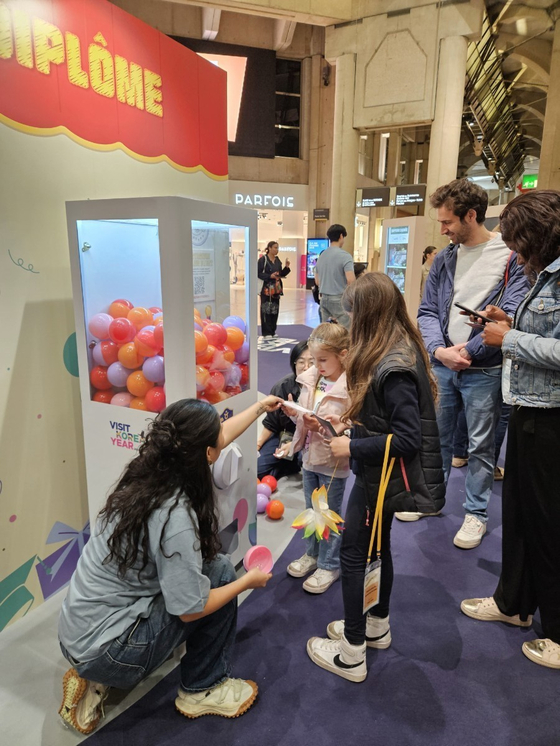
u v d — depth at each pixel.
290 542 2.52
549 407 1.58
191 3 8.15
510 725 1.52
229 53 13.89
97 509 2.02
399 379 1.38
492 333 1.69
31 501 1.99
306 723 1.52
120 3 12.73
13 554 1.94
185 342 1.63
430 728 1.50
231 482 1.91
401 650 1.82
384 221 6.76
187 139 2.59
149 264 1.66
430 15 8.01
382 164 17.78
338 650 1.75
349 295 1.51
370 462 1.44
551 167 9.40
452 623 1.96
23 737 1.48
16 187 1.79
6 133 1.73
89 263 1.78
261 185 15.38
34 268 1.89
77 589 1.36
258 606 2.04
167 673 1.72
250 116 14.70
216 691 1.55
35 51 1.77
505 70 15.82
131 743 1.46
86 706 1.48
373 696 1.62
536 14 10.03
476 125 17.72
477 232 2.41
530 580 1.83
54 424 2.05
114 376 1.81
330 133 15.46
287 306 13.18
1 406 1.84
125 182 2.22
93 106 2.02
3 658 1.78
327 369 1.98
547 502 1.64
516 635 1.90
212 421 1.34
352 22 8.62
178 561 1.27
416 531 2.63
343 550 1.61
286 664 1.75
